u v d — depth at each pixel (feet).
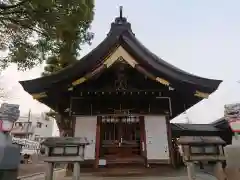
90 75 30.73
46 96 32.04
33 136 154.61
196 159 17.03
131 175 26.04
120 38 31.35
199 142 17.29
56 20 24.59
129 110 32.45
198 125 46.70
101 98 33.17
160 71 31.22
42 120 167.84
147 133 31.48
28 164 64.18
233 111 17.08
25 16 24.57
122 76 32.17
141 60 31.22
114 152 31.09
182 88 31.32
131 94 32.65
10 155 16.37
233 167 16.22
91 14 29.66
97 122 32.04
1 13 24.14
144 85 32.94
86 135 31.40
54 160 17.01
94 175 26.25
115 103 32.96
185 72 32.50
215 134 44.06
